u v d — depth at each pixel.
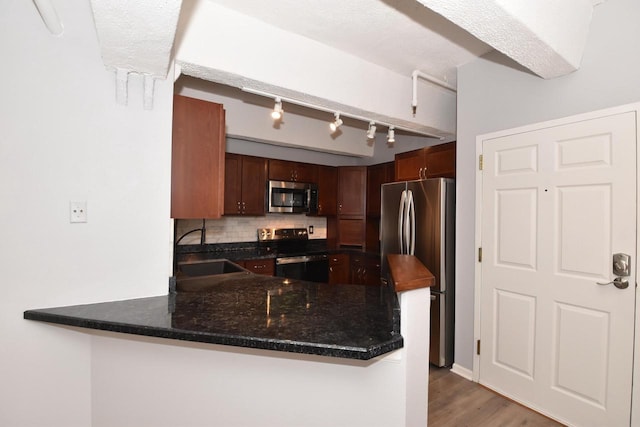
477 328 2.42
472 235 2.49
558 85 1.96
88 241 1.45
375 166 4.32
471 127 2.49
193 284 1.91
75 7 1.41
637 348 1.62
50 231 1.38
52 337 1.40
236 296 1.63
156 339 1.37
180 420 1.36
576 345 1.86
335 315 1.33
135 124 1.54
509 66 2.23
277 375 1.27
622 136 1.68
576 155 1.87
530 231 2.09
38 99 1.35
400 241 3.01
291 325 1.21
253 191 3.75
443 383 2.42
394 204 3.16
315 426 1.25
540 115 2.05
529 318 2.10
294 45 2.08
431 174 3.08
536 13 1.44
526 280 2.11
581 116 1.84
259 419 1.29
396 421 1.15
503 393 2.24
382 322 1.25
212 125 1.78
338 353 1.01
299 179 4.16
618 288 1.69
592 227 1.79
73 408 1.45
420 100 2.84
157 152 1.60
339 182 4.53
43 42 1.36
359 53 2.34
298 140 3.75
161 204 1.61
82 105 1.43
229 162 3.57
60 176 1.39
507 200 2.23
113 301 1.51
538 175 2.05
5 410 1.33
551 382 1.97
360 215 4.44
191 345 1.33
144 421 1.40
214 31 1.78
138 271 1.56
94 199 1.46
